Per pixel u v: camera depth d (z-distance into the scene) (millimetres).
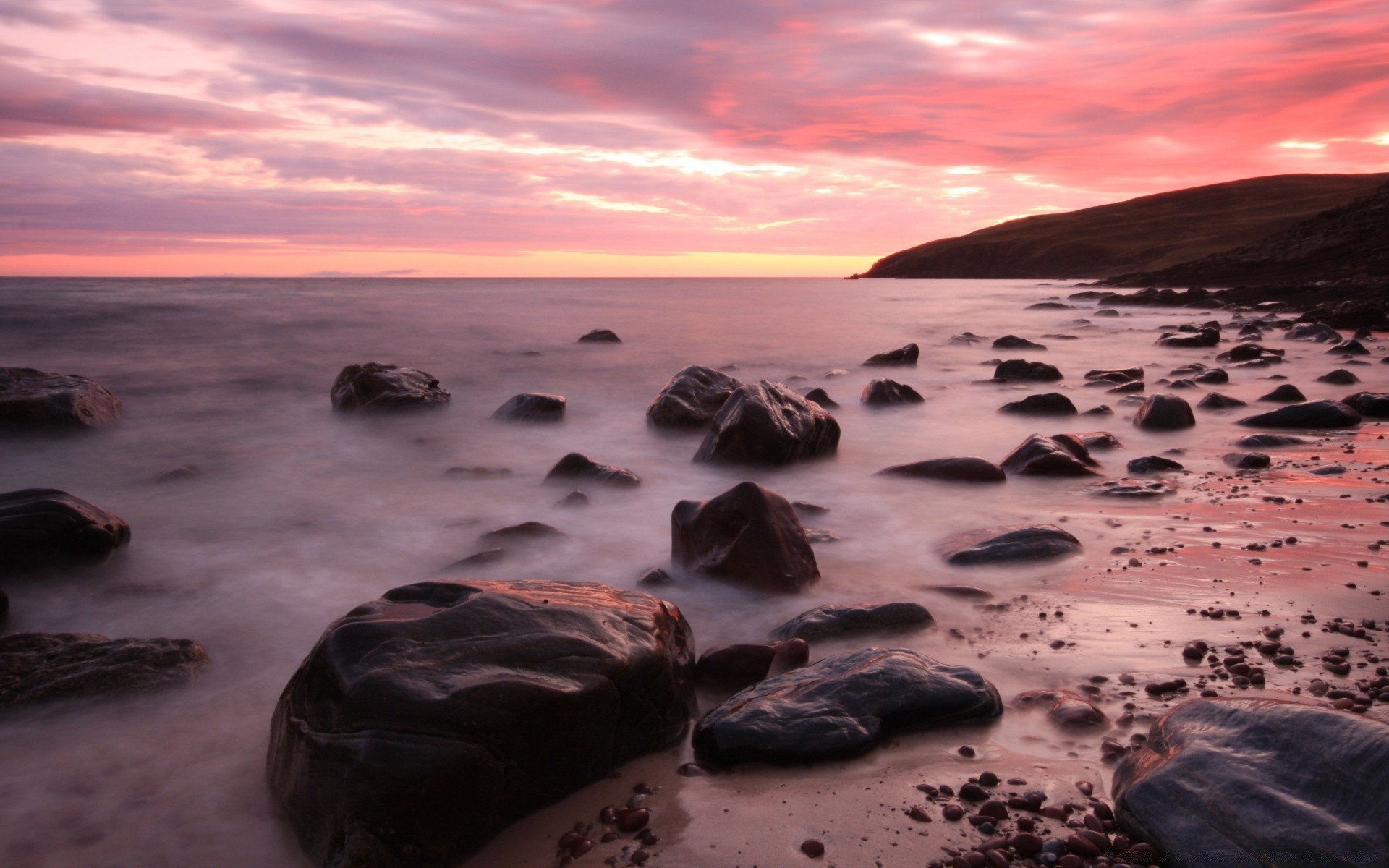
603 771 3309
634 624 3643
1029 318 36812
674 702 3637
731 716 3498
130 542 6480
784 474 8805
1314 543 5953
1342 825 2406
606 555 6105
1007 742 3459
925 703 3541
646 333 26922
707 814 3053
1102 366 19688
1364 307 29141
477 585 3787
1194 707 3170
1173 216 114438
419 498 7891
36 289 40125
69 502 5949
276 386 15414
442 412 12594
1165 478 8102
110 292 39000
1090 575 5422
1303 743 2719
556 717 3115
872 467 9188
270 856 2922
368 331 24938
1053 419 11945
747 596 5199
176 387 15070
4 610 4863
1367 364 18297
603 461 9555
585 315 33844
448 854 2852
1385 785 2457
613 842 2910
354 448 10305
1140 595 5051
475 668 3131
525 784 3062
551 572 5734
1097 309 43656
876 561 5934
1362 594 4926
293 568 5930
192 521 7152
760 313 37938
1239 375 16953
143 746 3568
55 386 11328
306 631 4836
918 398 13422
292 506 7637
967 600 5047
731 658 4172
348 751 2875
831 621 4547
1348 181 111375
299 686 3260
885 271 142625
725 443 8969
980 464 8219
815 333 27922
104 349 20000
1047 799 3035
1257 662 4066
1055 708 3639
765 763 3344
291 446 10422
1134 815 2762
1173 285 62250
